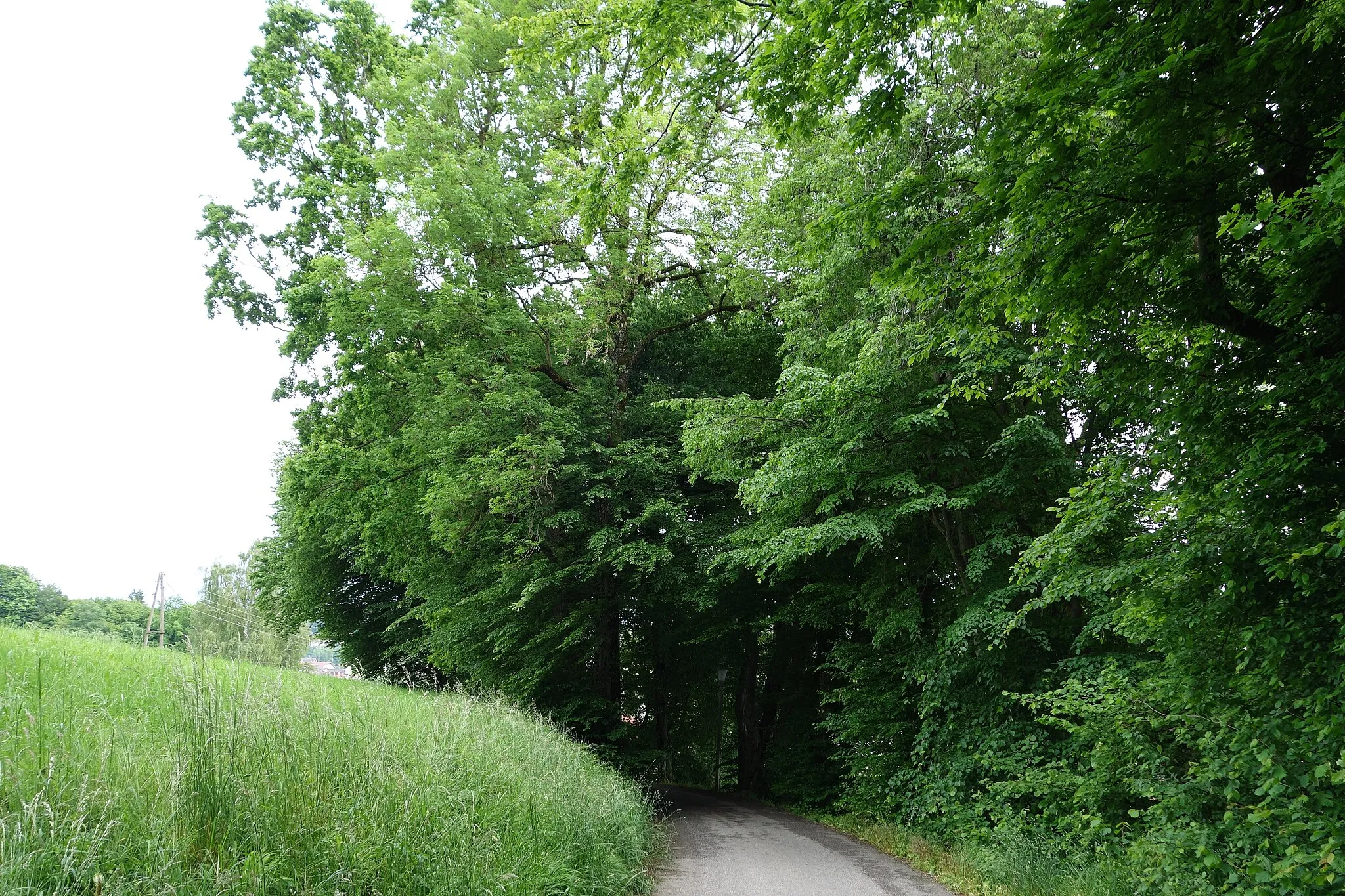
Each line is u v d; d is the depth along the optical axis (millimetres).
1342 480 5625
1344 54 4871
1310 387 5586
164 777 4367
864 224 7020
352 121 21562
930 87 10938
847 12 5707
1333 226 4238
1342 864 4793
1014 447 11203
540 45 7434
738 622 19391
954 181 6723
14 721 4512
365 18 21969
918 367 11867
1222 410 6188
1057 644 11469
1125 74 5098
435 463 17469
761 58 6418
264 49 21375
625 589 18453
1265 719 6023
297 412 21922
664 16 6695
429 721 8273
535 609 18172
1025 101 5605
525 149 19484
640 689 24922
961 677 12094
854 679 14750
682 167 16906
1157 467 6980
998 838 9570
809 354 13359
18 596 44500
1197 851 6047
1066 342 6934
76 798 3879
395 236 16438
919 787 12430
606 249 17922
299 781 5008
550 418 17016
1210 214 5633
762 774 22578
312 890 4277
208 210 21453
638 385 20906
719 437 13922
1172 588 6598
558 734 13234
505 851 6105
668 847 11211
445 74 18469
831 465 11984
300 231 21109
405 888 4863
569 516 16922
